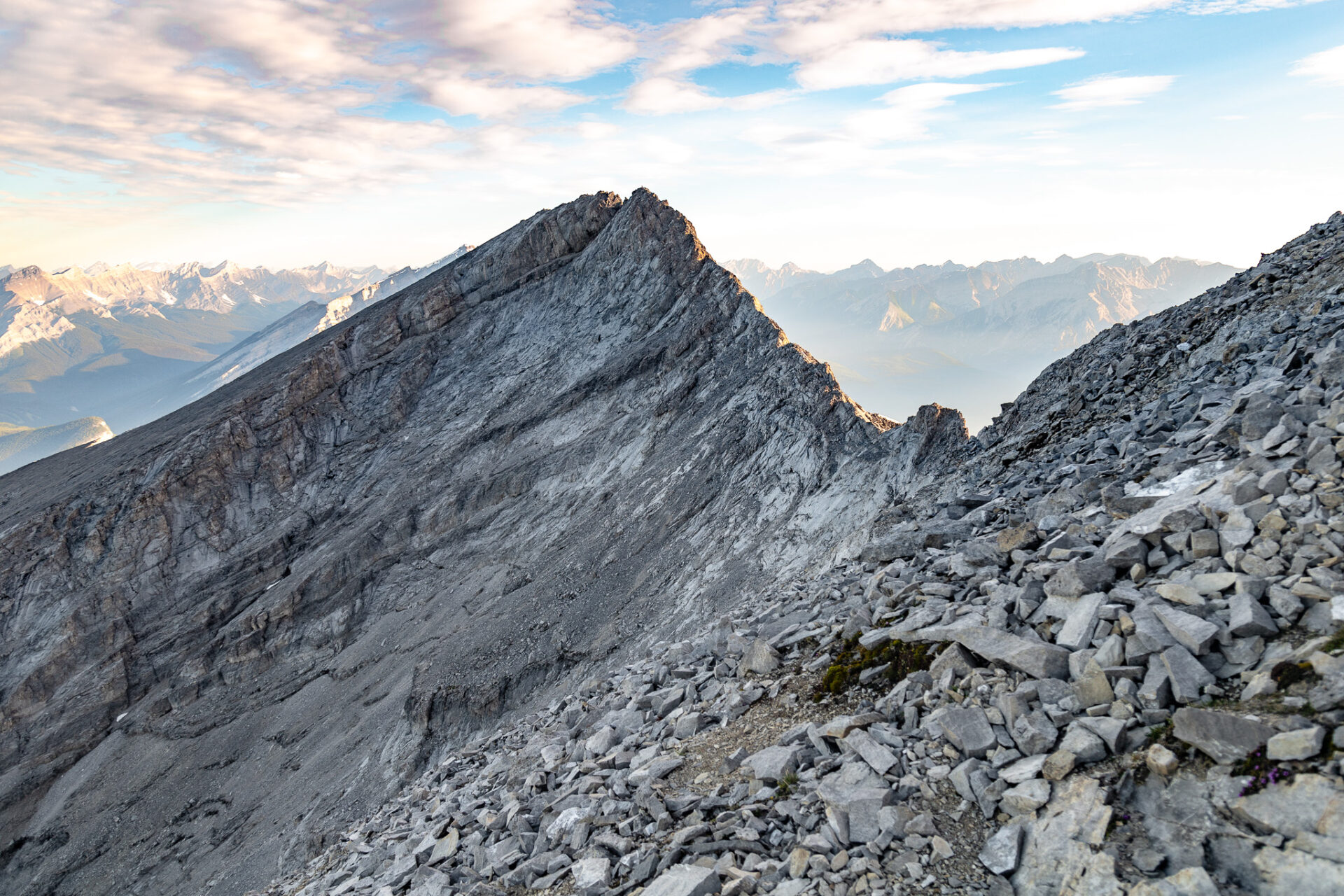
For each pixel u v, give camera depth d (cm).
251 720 7750
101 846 6944
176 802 7144
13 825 7625
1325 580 934
